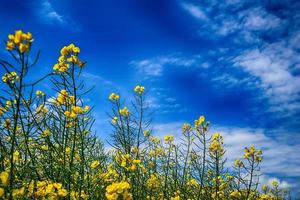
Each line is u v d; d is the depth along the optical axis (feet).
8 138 1.58
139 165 2.23
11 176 1.30
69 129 1.87
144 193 2.36
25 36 1.24
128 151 2.26
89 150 1.93
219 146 2.38
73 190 1.77
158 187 2.52
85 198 1.75
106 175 1.93
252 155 2.36
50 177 1.72
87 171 1.86
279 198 2.99
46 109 1.81
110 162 2.43
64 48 1.70
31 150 1.74
